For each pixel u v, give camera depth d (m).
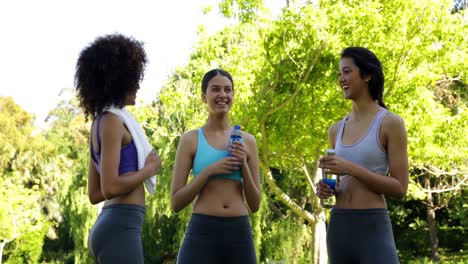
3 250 27.44
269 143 14.81
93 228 3.21
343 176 3.54
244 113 13.59
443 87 21.11
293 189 23.30
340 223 3.47
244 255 3.67
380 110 3.54
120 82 3.25
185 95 14.76
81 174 23.59
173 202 3.73
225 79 3.87
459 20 13.23
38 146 32.81
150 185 3.34
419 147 14.08
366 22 12.67
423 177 23.59
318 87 13.64
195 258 3.64
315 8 12.77
